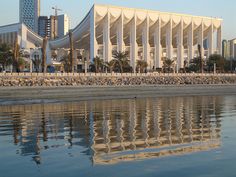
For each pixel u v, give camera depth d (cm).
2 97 3981
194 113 2406
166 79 7112
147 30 9531
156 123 1873
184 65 9875
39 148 1241
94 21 8562
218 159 1079
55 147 1255
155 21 9694
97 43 9119
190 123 1873
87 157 1105
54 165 1013
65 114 2361
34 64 8756
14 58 7125
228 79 7969
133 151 1188
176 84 6556
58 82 5734
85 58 9712
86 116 2230
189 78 7506
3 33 11012
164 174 928
